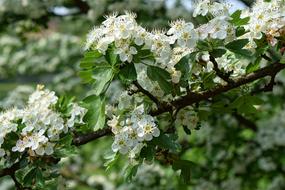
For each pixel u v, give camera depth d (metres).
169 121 0.62
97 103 0.54
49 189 0.61
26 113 0.59
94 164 1.54
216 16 0.54
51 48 1.64
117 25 0.53
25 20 1.28
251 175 1.08
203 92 0.58
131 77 0.53
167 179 1.04
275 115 1.12
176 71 0.56
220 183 1.06
